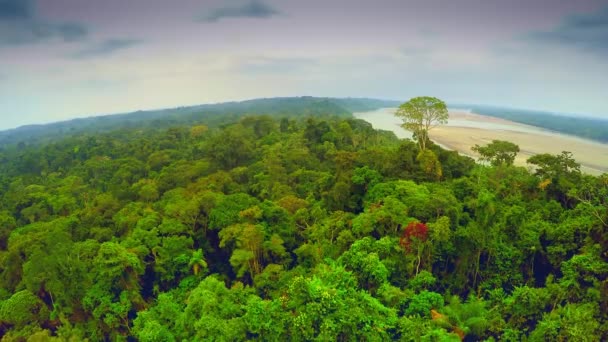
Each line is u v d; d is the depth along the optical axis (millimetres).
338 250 37500
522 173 60250
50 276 36031
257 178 73438
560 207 43281
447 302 33594
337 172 58500
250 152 95688
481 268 37469
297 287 25922
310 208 51500
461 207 40969
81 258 39312
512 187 52188
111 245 37688
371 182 50781
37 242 42500
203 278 40969
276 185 63438
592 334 23906
